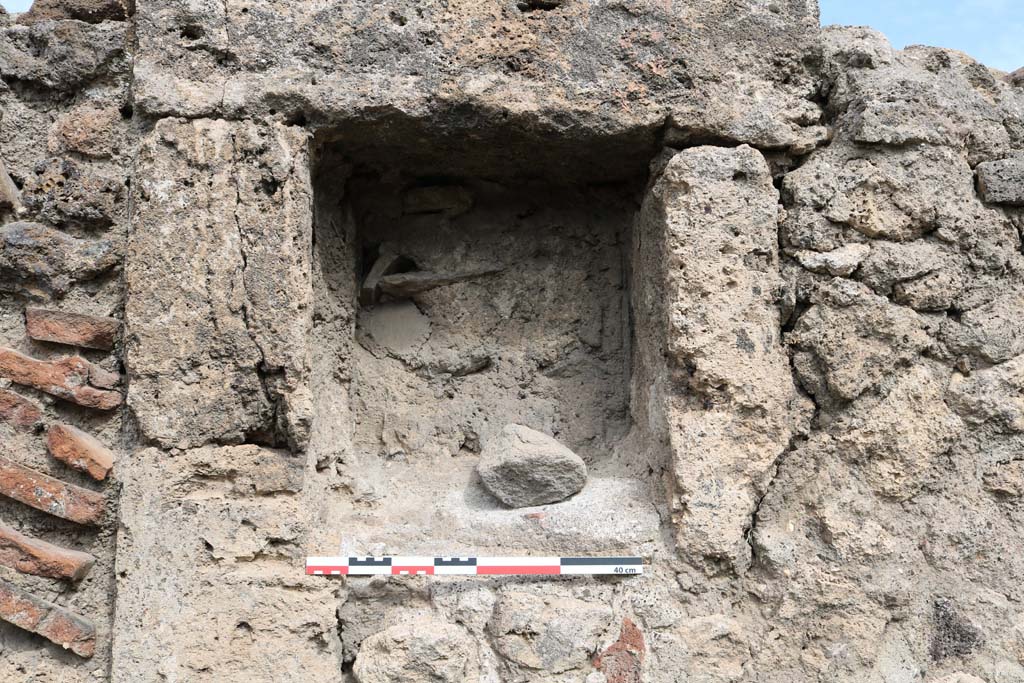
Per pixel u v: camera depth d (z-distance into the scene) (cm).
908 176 238
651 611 225
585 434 266
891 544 229
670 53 235
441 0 233
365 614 230
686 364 230
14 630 224
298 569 219
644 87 233
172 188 222
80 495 221
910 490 233
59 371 225
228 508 218
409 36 230
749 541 230
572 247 276
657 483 238
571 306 273
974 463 239
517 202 275
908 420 234
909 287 235
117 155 236
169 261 221
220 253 221
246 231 222
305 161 229
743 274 231
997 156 248
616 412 268
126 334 222
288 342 220
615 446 262
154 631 211
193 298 221
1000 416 238
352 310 264
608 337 272
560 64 232
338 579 223
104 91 239
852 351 231
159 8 227
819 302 233
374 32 230
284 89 226
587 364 271
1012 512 238
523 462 238
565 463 239
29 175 238
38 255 230
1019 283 246
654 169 244
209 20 227
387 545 235
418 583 230
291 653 215
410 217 275
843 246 236
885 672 226
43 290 231
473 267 271
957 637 229
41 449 226
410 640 222
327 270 258
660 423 237
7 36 240
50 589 221
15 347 231
